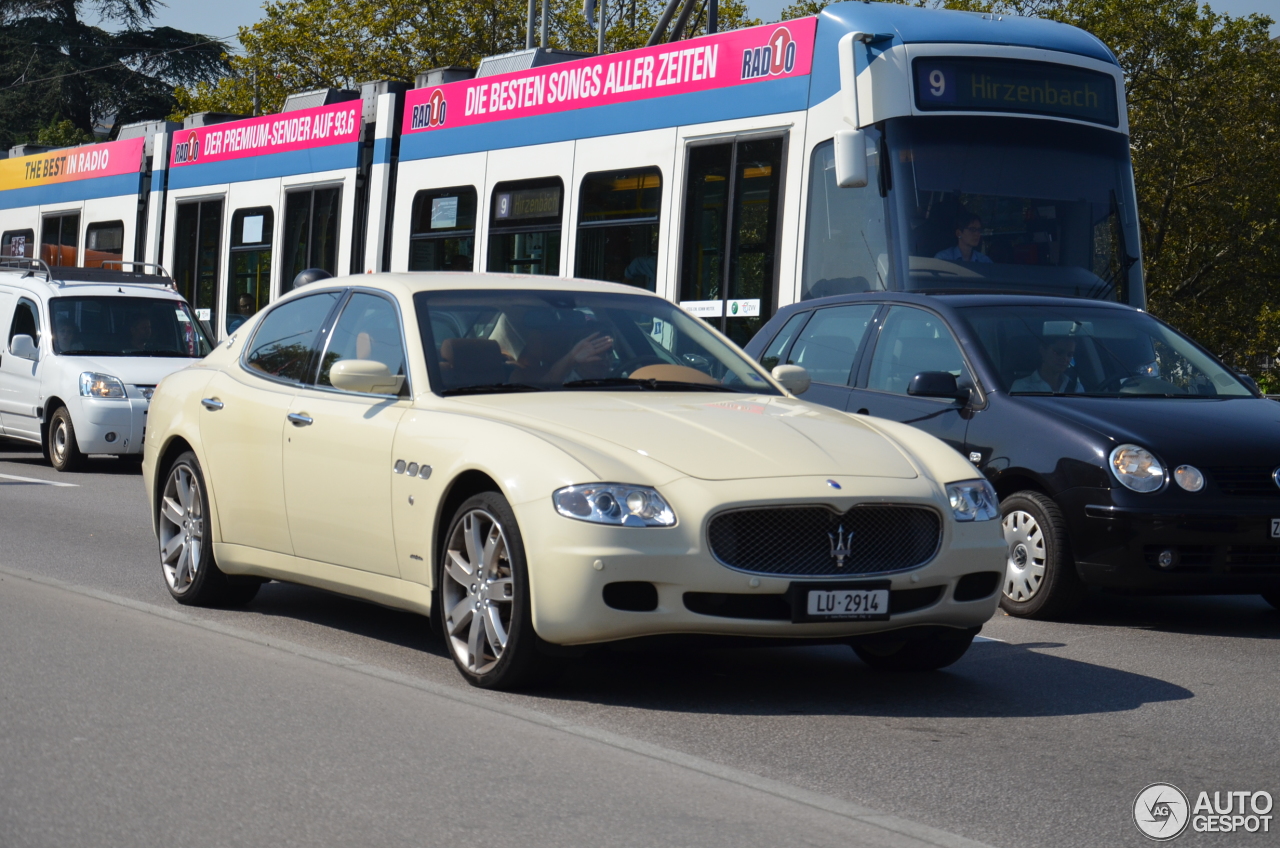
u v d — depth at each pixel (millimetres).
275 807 4555
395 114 18500
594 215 15430
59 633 7250
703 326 7836
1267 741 5816
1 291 18703
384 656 7012
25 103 59812
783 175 13523
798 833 4438
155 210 23078
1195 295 37188
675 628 5879
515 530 6059
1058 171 13148
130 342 17797
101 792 4688
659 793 4812
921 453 6555
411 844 4230
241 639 7273
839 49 12906
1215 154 36156
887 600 6066
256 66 47875
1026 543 8688
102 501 13914
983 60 13133
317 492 7199
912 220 12547
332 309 7734
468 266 17000
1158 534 8180
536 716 5828
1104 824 4641
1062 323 9617
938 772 5184
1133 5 36031
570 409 6555
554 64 16172
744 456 6145
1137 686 6801
